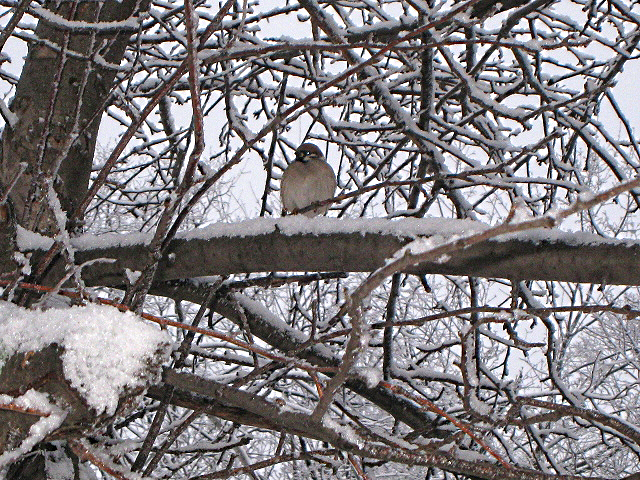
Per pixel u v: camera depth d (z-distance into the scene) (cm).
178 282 803
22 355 367
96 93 805
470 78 802
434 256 285
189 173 447
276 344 834
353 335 335
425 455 391
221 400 434
